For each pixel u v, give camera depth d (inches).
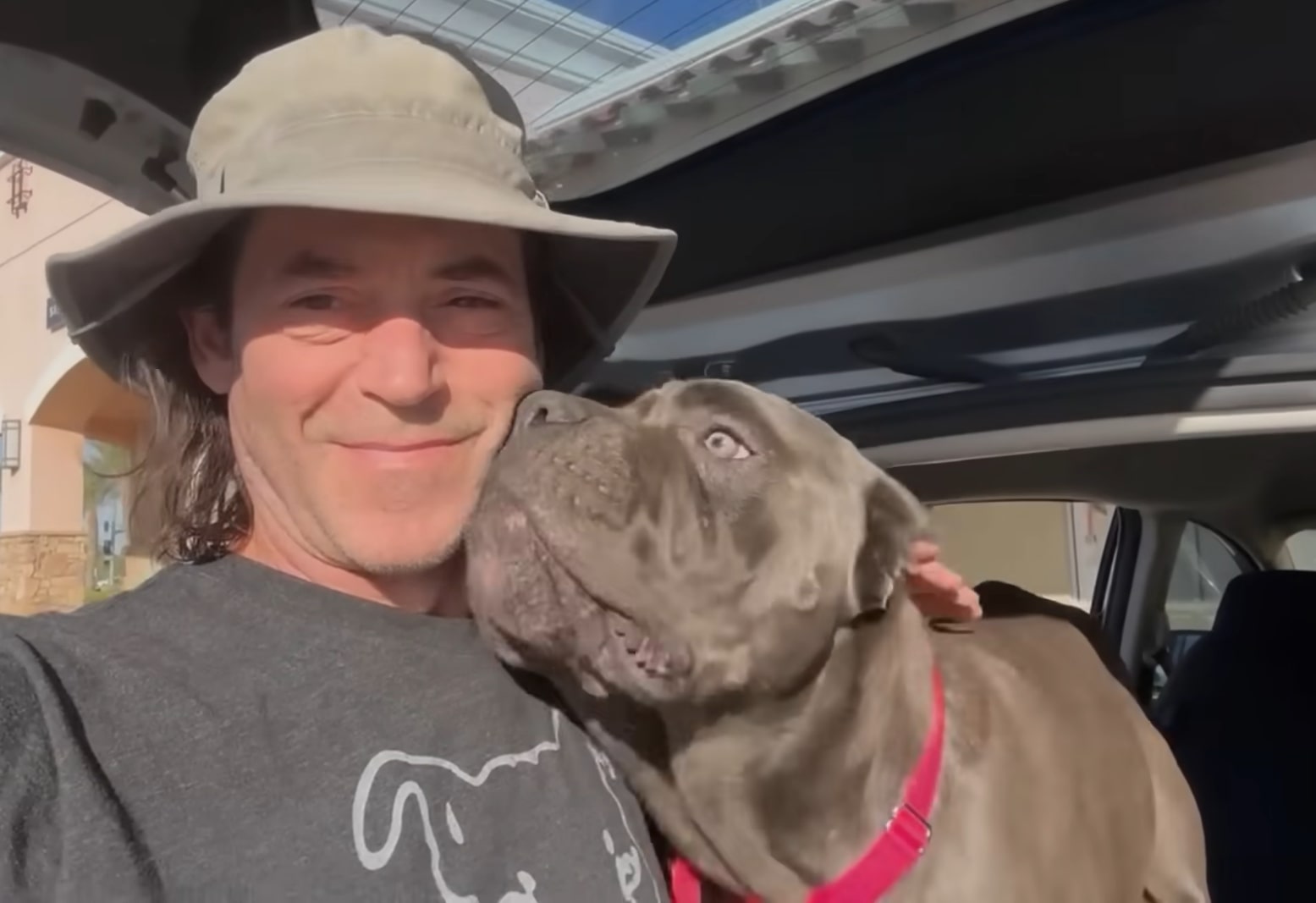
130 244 16.1
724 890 21.1
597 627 18.2
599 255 20.0
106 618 14.6
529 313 18.8
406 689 15.0
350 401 16.3
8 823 11.3
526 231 18.8
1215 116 20.3
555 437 18.5
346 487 16.3
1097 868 22.5
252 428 16.6
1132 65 20.5
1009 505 40.9
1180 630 40.3
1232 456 34.2
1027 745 22.8
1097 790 23.5
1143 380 22.0
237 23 21.4
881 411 25.4
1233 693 34.1
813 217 26.0
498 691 16.2
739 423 20.2
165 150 23.4
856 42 22.4
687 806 20.1
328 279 16.2
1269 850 32.3
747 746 19.9
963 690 23.2
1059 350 25.1
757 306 28.1
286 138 16.4
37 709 12.3
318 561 16.8
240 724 13.5
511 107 23.9
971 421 23.9
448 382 17.1
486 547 17.6
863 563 20.4
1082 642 27.7
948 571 22.1
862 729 20.3
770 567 19.5
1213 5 19.2
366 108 16.7
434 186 16.3
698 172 26.8
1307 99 19.3
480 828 14.2
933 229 24.7
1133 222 22.0
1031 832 21.6
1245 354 22.0
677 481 19.3
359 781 13.6
